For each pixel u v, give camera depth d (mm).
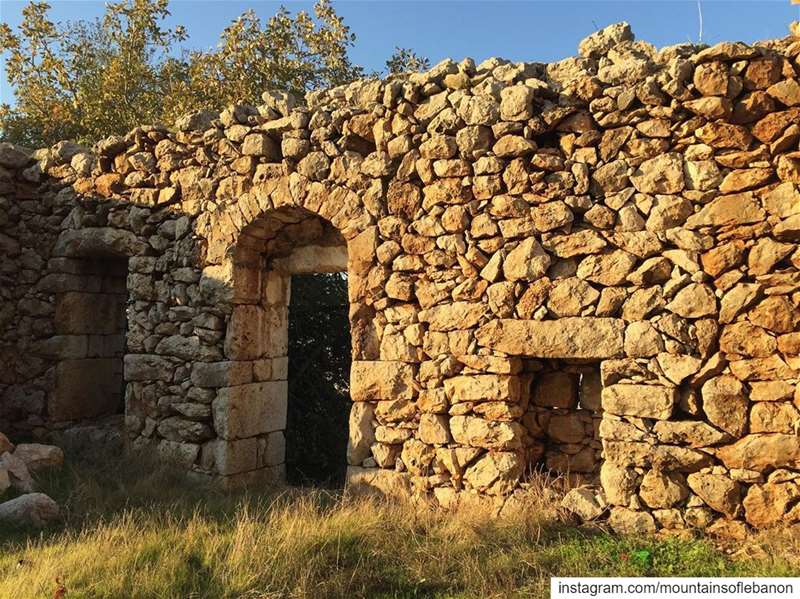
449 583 4676
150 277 8242
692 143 5699
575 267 6004
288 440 9867
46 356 9195
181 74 15117
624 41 6438
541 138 6312
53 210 9281
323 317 11242
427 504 6172
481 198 6352
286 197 7293
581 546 5188
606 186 5930
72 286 9141
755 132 5523
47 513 6031
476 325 6281
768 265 5363
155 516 6082
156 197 8266
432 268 6512
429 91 6699
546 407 6414
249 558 4883
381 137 6824
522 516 5578
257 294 8031
